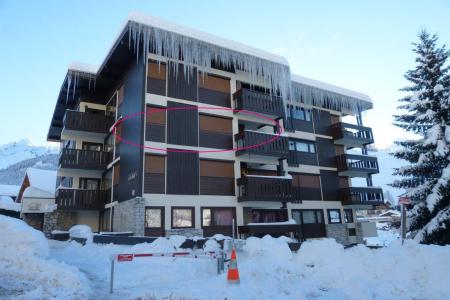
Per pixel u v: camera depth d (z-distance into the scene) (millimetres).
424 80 17391
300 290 6000
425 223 15695
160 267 8227
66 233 17391
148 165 15766
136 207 14805
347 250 7840
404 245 6832
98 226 20578
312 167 22781
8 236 6832
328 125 24734
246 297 5359
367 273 6609
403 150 17234
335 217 22906
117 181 18188
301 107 23578
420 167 15945
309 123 23641
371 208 25359
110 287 6234
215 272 8609
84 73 20172
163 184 15898
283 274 7164
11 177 108062
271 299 5383
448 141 15109
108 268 8828
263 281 6492
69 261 10352
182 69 18031
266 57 19953
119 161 18141
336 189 23484
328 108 25250
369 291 5875
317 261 7914
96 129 20438
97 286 6734
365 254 7246
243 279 6410
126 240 13062
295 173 21859
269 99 20000
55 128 27641
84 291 5871
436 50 17500
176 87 17547
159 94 16938
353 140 24609
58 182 25703
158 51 17328
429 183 15422
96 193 19766
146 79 16734
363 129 25250
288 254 10086
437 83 16938
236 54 18766
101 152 20359
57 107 24562
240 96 18969
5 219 7125
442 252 6148
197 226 16281
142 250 10680
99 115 20719
